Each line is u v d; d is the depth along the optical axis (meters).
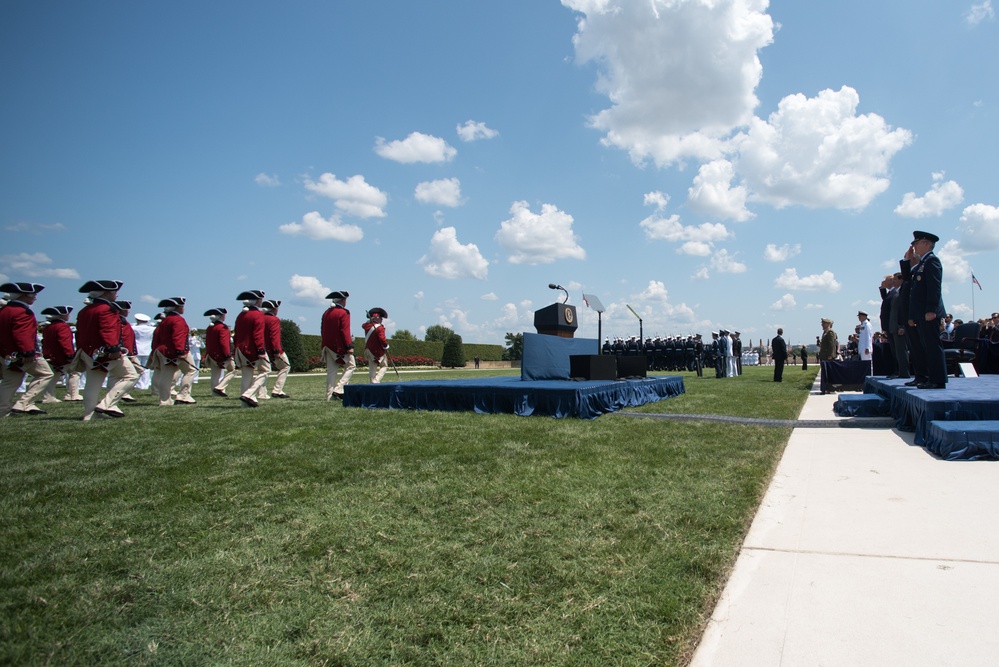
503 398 9.02
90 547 3.21
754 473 4.70
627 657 2.13
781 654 2.11
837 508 3.78
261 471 4.91
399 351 50.03
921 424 6.01
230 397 13.24
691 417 8.23
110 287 8.80
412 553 3.12
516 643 2.24
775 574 2.79
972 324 14.52
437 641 2.27
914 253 7.64
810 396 12.49
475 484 4.45
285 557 3.08
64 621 2.41
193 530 3.48
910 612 2.38
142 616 2.46
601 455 5.48
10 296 9.73
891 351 11.82
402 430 7.14
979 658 2.03
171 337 11.29
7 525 3.57
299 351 31.55
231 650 2.21
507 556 3.06
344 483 4.52
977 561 2.85
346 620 2.43
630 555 3.03
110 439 6.62
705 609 2.47
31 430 7.41
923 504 3.79
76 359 8.70
